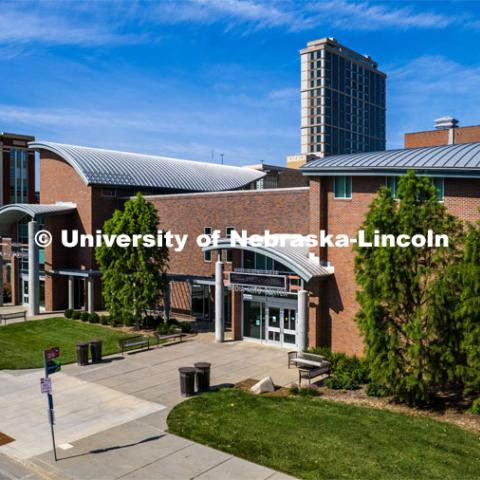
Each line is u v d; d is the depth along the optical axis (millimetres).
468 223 18312
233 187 52438
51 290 42031
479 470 14070
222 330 30281
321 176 26266
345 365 22531
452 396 20031
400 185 19391
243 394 20656
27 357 27547
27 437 17172
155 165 48344
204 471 14414
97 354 26266
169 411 19125
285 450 15398
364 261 19828
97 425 17969
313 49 154375
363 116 167250
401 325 19156
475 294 17547
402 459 14672
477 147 24156
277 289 27578
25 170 76062
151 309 34938
